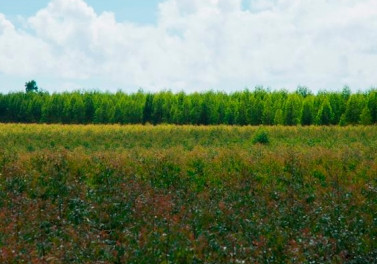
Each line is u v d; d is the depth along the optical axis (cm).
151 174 2162
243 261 1107
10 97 9981
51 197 1747
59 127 5250
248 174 2166
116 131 4544
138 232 1338
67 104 9162
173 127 5122
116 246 1216
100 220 1471
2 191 1800
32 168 2177
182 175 2158
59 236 1310
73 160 2339
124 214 1533
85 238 1266
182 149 3120
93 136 4094
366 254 1202
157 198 1706
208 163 2377
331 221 1462
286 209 1611
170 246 1200
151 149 3056
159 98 8538
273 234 1338
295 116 7306
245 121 7800
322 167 2272
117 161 2369
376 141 3450
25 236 1296
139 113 8494
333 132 4238
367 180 2036
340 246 1244
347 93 7694
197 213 1529
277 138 3869
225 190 1928
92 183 2034
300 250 1209
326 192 1875
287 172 2222
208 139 3834
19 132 4400
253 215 1545
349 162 2370
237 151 2758
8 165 2200
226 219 1484
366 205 1662
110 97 9369
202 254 1168
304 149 2950
